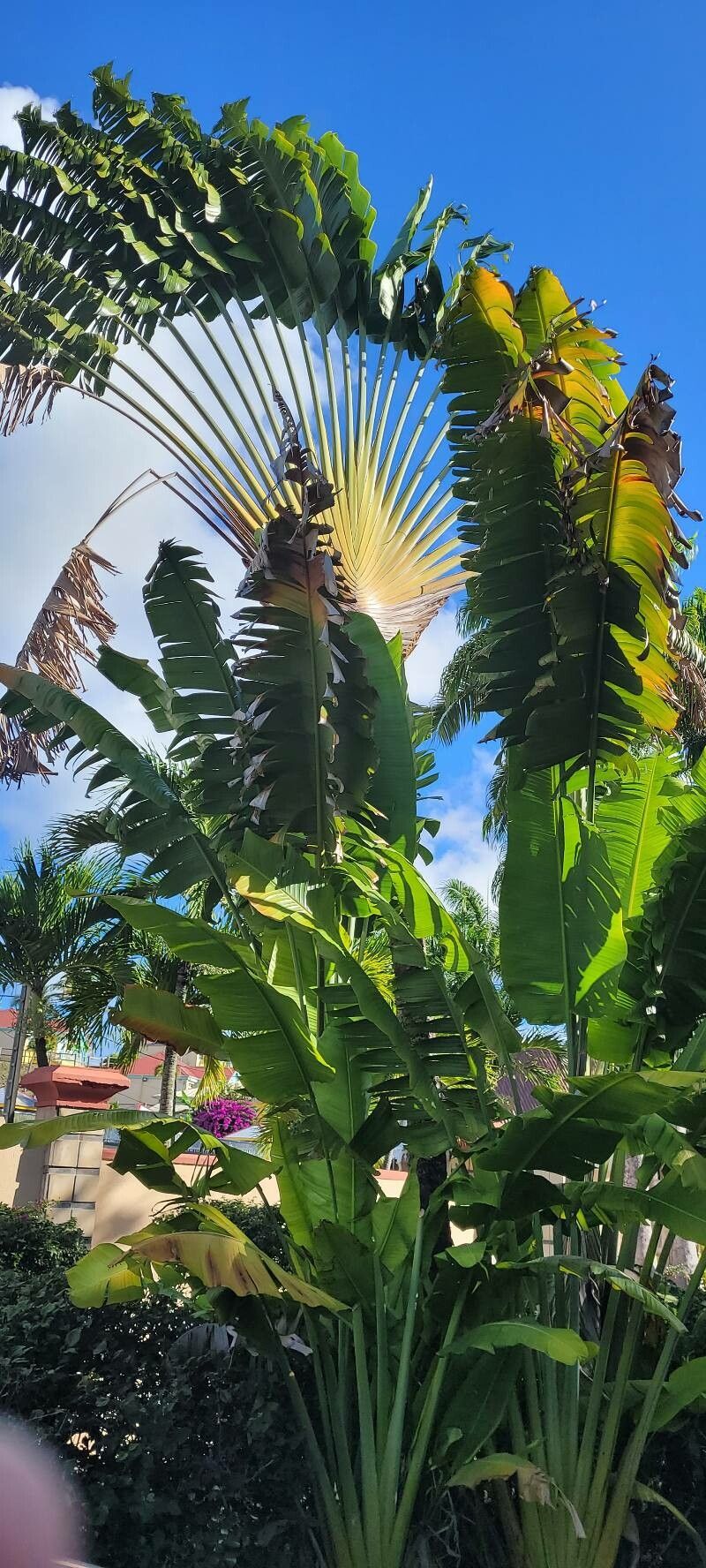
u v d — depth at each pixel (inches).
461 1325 200.7
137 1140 209.5
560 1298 209.3
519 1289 208.4
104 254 357.4
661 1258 225.8
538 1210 199.0
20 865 573.6
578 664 220.4
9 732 287.6
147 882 254.2
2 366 310.2
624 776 255.6
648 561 213.2
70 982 598.2
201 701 261.1
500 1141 188.5
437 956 236.5
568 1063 224.1
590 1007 221.9
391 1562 182.2
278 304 373.4
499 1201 195.6
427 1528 189.2
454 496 247.4
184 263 365.4
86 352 334.0
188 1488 185.0
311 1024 224.4
